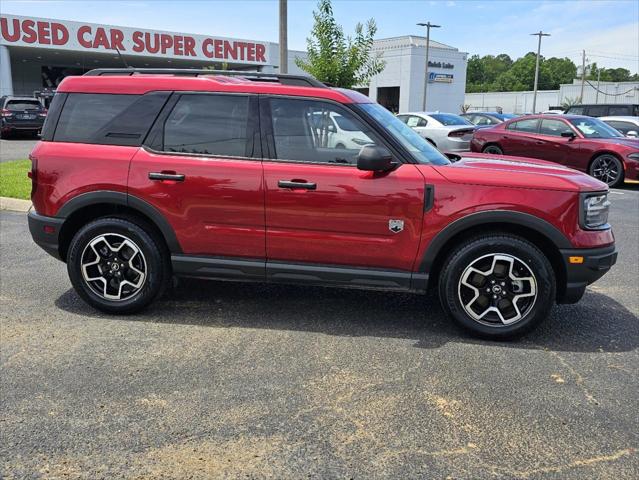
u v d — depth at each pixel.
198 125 4.36
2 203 9.18
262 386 3.46
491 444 2.89
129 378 3.55
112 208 4.60
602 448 2.87
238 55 38.25
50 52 34.72
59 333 4.25
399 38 53.75
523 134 13.49
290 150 4.25
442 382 3.54
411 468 2.70
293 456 2.78
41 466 2.69
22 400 3.27
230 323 4.48
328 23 13.12
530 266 4.01
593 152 12.30
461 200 4.01
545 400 3.33
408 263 4.16
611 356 3.95
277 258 4.33
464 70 54.94
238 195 4.23
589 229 4.04
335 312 4.76
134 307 4.55
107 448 2.83
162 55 35.34
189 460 2.74
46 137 4.61
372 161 3.90
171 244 4.41
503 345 4.12
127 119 4.46
